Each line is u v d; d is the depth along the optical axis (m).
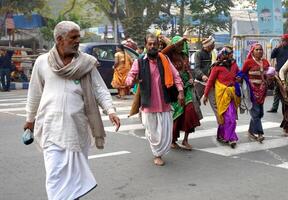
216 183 6.04
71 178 4.22
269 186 5.92
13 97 16.02
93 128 4.39
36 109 4.48
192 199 5.42
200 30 35.44
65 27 4.25
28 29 32.50
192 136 9.02
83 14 35.38
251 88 8.41
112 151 7.71
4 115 11.57
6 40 31.91
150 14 34.25
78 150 4.30
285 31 35.09
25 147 7.96
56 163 4.21
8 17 31.84
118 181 6.09
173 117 7.78
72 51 4.28
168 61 6.84
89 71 4.36
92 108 4.38
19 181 6.07
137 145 8.18
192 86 7.77
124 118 11.05
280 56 12.89
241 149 7.98
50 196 4.16
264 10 21.38
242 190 5.76
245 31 31.64
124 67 14.88
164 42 7.76
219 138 8.47
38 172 6.46
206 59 8.83
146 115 6.79
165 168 6.73
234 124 8.09
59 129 4.26
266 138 8.94
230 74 8.05
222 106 8.03
